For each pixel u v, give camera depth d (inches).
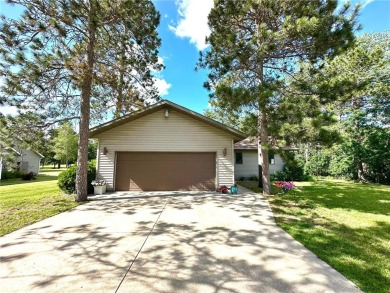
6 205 289.7
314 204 300.2
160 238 175.8
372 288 109.0
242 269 127.4
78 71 285.6
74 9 262.1
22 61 251.6
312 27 259.3
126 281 114.9
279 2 295.6
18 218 231.1
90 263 134.2
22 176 710.5
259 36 281.4
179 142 406.0
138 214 247.8
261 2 292.0
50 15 261.4
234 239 173.9
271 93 268.4
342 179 652.7
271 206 286.4
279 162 668.7
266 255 145.3
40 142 300.2
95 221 221.6
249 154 653.3
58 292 105.0
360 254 147.0
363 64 564.7
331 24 278.2
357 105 626.8
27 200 321.7
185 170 406.9
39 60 259.4
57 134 320.5
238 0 330.6
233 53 299.1
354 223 216.4
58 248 156.0
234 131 385.1
